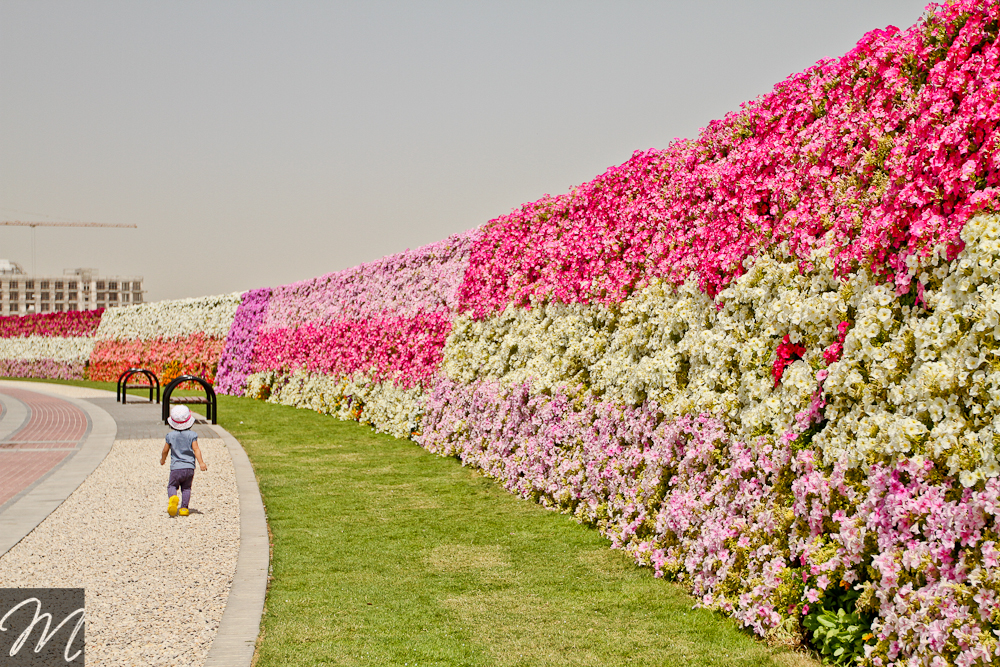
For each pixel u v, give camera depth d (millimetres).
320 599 5566
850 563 4180
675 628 4969
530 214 10445
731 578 5156
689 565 5551
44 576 5996
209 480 10203
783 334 5156
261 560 6391
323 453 12562
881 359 4078
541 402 9008
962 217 3682
